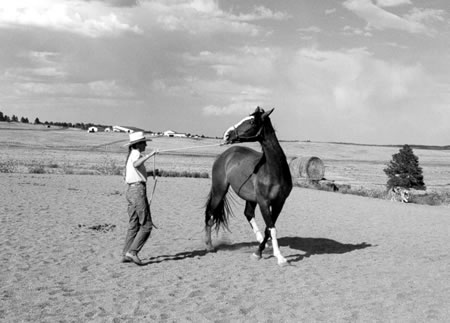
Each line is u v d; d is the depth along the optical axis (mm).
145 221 8375
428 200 25609
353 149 128250
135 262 8391
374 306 6352
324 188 29516
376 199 24547
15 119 185750
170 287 7074
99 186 22094
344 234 12406
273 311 6109
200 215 14562
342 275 7988
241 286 7223
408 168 29734
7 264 8031
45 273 7637
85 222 12336
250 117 8805
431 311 6180
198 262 8812
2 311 5898
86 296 6582
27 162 42062
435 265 8891
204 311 6055
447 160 114000
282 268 8430
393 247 10719
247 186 9383
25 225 11445
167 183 26000
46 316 5773
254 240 11227
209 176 34500
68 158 53188
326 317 5906
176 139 119375
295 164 31125
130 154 8523
